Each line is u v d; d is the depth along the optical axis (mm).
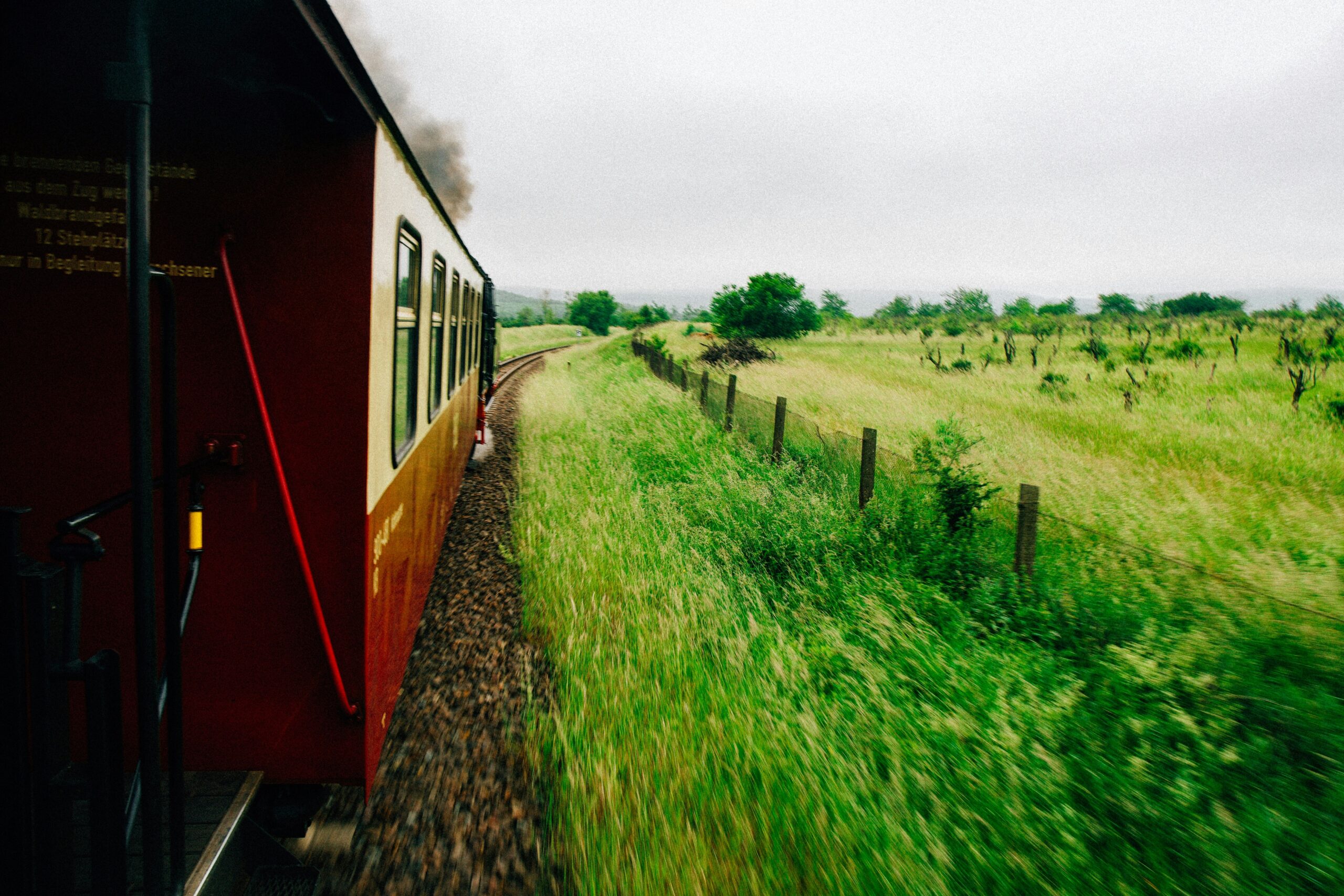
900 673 4625
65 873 2025
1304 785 3682
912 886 2967
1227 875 3070
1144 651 4602
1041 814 3367
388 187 3090
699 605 5637
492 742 4254
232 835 2664
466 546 7629
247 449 2828
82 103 2531
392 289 3242
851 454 8672
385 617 3477
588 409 16922
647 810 3488
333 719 3076
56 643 2020
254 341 2787
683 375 19750
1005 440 11609
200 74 2604
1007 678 4434
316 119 2736
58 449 2684
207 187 2703
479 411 12258
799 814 3365
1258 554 6961
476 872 3264
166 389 2104
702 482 8898
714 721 4047
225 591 2930
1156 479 9734
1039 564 6109
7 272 2586
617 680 4609
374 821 3555
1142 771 3623
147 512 1872
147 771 1966
